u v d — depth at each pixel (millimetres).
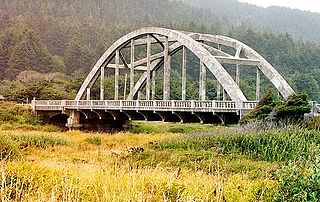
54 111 60031
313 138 22234
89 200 9727
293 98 27844
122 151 27000
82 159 23031
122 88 91750
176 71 112188
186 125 56188
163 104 40875
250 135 23141
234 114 36375
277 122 27312
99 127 57594
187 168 18234
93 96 88875
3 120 56312
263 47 144750
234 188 11086
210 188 10203
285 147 21109
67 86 93875
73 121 56750
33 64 126625
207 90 89500
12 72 122125
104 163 20422
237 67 41500
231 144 23062
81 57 138125
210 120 38625
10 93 87062
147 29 49781
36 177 12148
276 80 40688
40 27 162250
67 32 162000
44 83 89375
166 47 47156
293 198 8438
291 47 149375
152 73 57094
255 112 29734
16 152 22781
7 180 10734
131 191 9469
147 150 23906
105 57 56844
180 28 152875
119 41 54656
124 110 47688
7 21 166500
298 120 26688
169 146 25125
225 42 45438
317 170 8453
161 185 10703
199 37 47438
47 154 25531
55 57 136125
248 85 100875
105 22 195000
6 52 131625
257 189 10742
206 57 39844
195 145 24469
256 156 21250
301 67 135750
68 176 12312
